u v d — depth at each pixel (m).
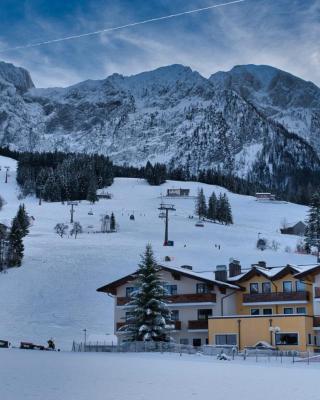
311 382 29.41
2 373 31.14
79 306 97.12
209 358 51.09
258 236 195.25
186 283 72.25
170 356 52.44
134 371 34.22
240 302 73.12
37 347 67.62
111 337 79.00
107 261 123.19
